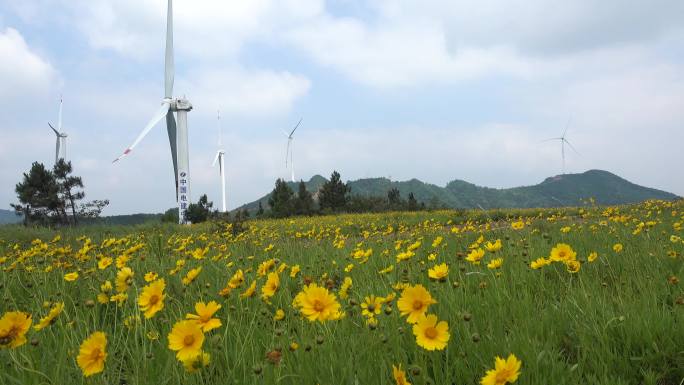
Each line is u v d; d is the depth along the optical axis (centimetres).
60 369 235
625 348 253
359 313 308
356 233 1504
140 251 717
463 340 263
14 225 1883
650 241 585
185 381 220
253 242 878
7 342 193
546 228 868
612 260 489
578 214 1695
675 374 236
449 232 945
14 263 519
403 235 1018
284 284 422
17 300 438
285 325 298
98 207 4262
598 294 334
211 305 211
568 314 305
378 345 243
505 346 246
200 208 3866
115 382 231
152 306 242
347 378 217
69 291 439
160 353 265
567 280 422
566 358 258
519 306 314
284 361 237
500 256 506
